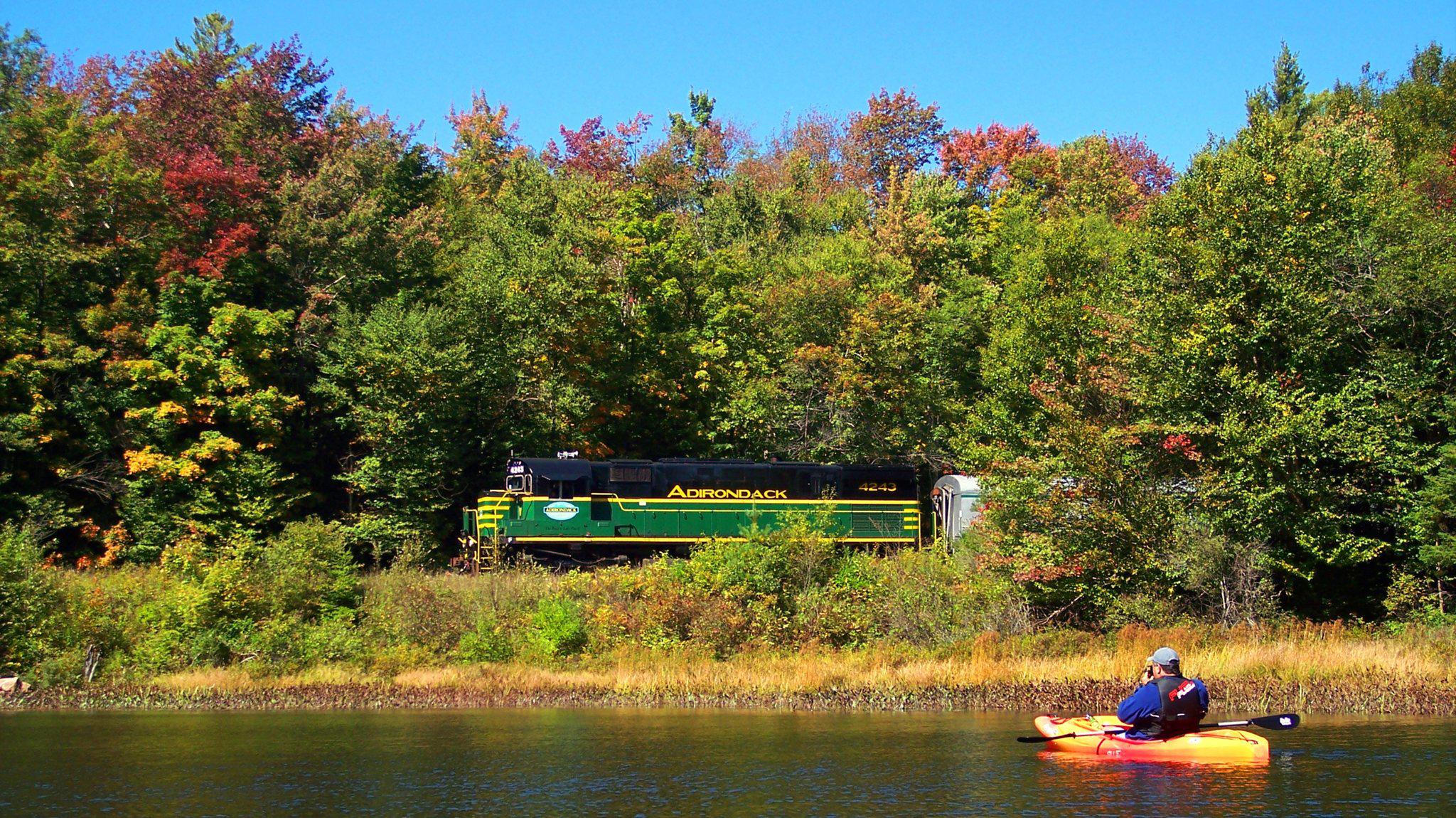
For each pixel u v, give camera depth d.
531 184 50.78
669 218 48.75
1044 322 39.00
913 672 25.12
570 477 37.06
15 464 36.16
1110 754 16.89
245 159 44.66
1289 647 25.64
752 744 18.08
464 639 28.23
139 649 27.06
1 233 36.16
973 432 41.41
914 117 76.88
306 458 41.00
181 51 47.34
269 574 29.52
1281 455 28.98
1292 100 52.12
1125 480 30.30
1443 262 31.09
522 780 15.41
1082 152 65.38
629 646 27.86
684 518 37.94
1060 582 29.84
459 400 39.84
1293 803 13.62
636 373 44.75
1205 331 30.38
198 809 13.90
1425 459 30.42
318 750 17.77
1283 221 30.95
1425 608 29.48
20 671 25.77
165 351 37.03
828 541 32.09
